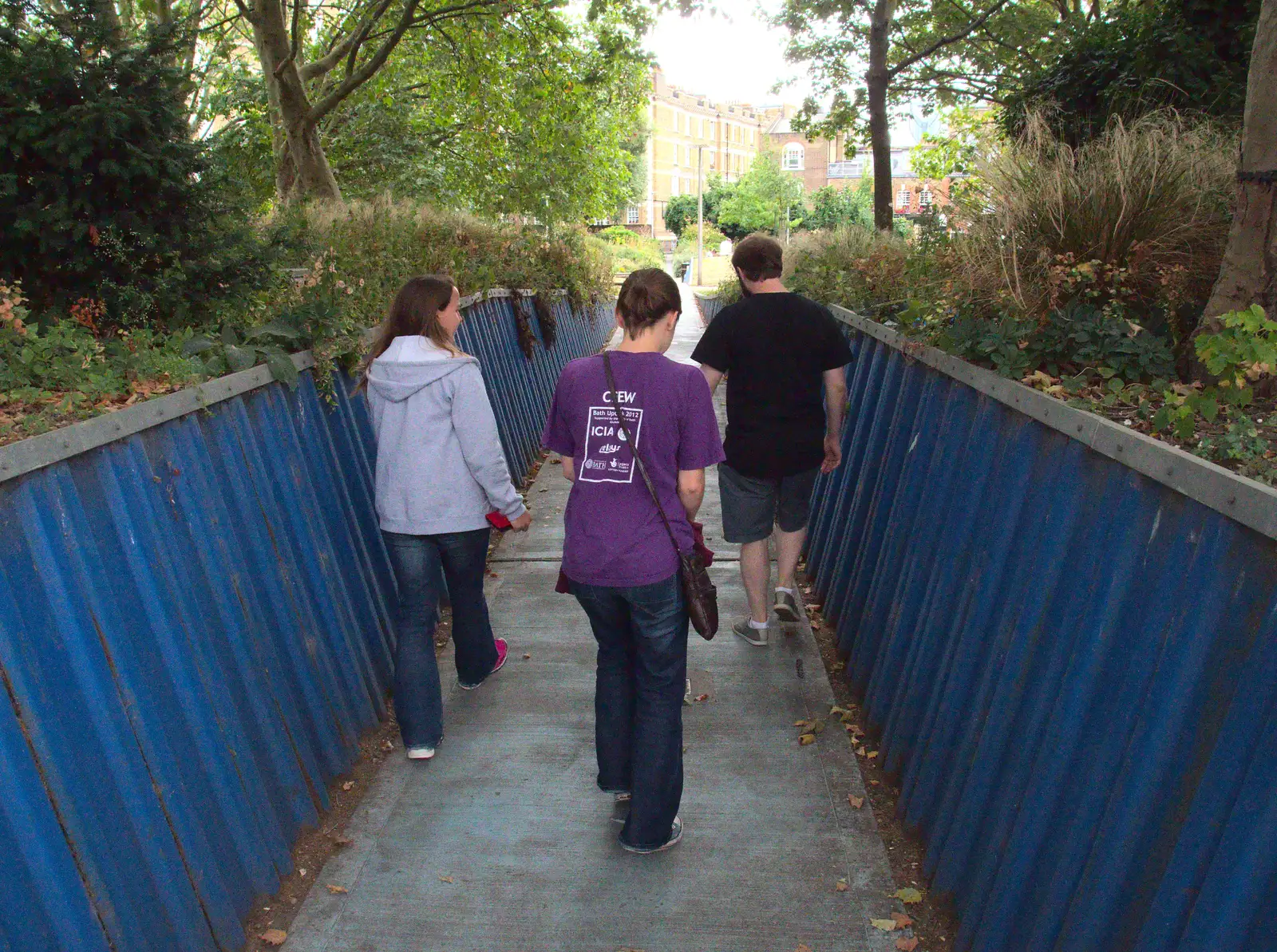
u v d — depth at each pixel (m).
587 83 16.67
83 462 2.24
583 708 4.04
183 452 2.72
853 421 5.39
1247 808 1.45
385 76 17.73
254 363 3.32
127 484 2.40
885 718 3.69
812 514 6.13
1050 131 4.05
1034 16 15.20
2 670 1.83
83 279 3.63
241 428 3.14
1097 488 2.22
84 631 2.10
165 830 2.29
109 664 2.18
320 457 3.80
